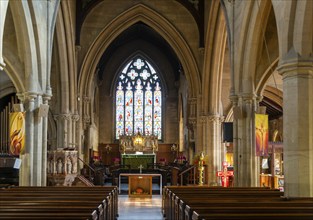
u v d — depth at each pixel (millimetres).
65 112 24375
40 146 16938
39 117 16891
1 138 26078
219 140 25922
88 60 26672
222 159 27859
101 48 27016
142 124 40938
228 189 13953
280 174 23000
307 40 11664
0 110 27234
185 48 27016
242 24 16797
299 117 11703
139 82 41344
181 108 38250
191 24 27109
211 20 24078
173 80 41000
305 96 11719
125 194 25500
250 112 17516
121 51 41000
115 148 40250
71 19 23891
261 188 14133
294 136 11742
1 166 18000
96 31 26625
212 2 23203
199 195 11977
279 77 24531
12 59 16547
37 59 16828
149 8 26828
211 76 25703
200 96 26625
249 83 17406
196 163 24641
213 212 7652
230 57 18500
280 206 8672
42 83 17141
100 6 26750
